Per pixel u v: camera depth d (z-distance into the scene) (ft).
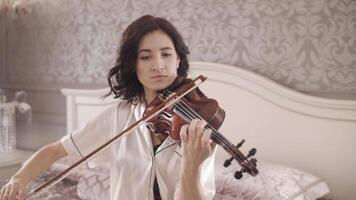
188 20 7.67
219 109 3.63
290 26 6.59
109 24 8.71
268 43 6.81
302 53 6.51
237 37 7.13
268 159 6.63
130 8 8.42
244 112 6.82
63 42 9.46
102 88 8.86
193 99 3.69
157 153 3.68
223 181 5.67
